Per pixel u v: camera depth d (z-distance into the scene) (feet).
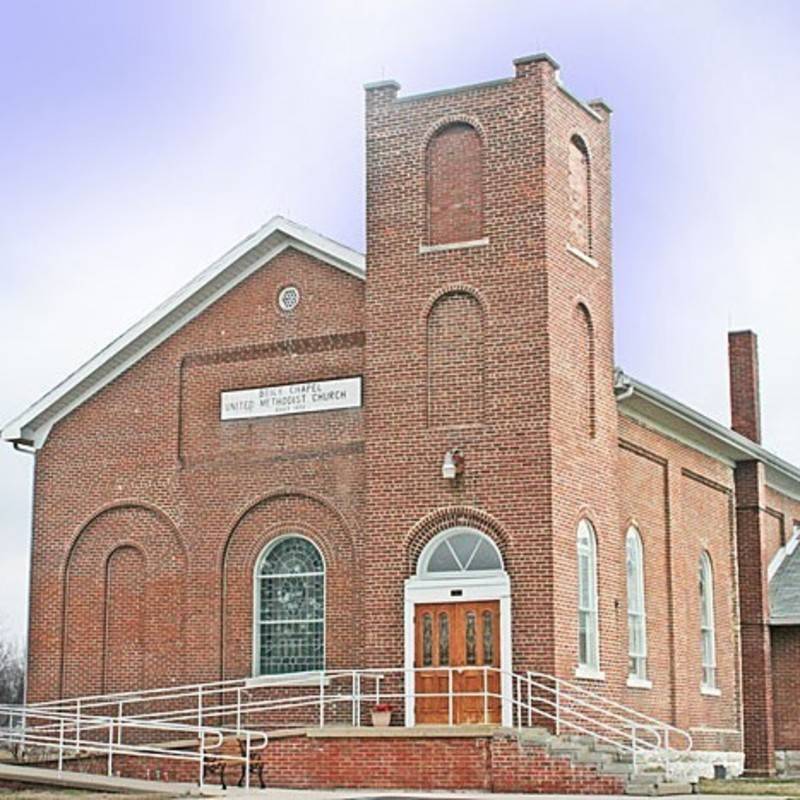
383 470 102.37
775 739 136.26
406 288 103.65
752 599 137.49
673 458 124.47
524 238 100.63
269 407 110.11
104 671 112.98
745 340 158.61
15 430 117.70
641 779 86.69
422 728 90.33
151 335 115.34
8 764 100.37
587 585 103.24
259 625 108.06
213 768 95.61
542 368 98.94
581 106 107.55
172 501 112.68
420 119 104.94
